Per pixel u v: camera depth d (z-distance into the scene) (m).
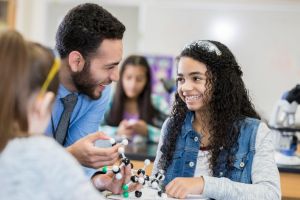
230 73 1.37
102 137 1.26
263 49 3.95
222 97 1.36
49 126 1.37
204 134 1.39
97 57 1.30
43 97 0.85
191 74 1.32
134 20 4.09
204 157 1.36
